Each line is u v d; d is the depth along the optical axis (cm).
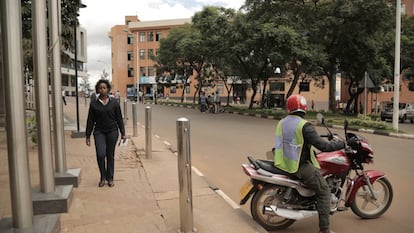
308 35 2445
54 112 638
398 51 1669
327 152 480
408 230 486
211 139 1313
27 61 1268
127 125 1777
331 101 2850
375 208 542
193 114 2703
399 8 1680
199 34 3888
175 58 4638
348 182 513
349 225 503
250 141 1262
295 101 458
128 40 7969
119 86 8056
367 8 2192
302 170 443
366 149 488
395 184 708
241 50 2402
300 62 2575
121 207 528
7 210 488
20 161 394
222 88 6488
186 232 436
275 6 2481
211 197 580
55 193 520
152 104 4778
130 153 964
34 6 509
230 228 454
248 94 6391
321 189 443
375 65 2672
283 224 488
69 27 1426
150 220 478
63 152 648
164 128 1684
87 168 772
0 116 701
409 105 3153
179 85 6378
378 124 1728
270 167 464
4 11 376
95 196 579
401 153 1074
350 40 2462
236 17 2536
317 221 519
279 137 464
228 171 802
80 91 9150
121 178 694
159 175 720
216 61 3819
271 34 2184
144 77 7694
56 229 421
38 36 507
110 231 442
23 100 392
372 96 4275
